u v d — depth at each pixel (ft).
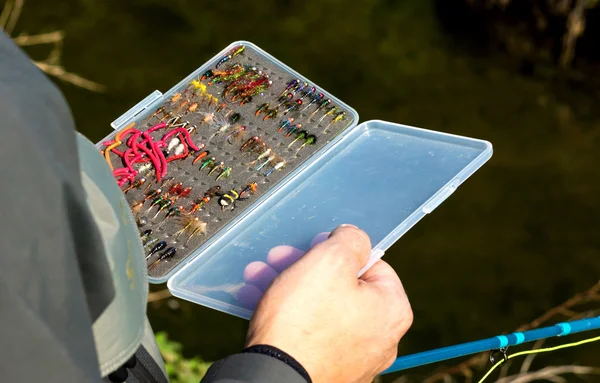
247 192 6.02
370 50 21.68
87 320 1.95
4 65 2.03
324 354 3.38
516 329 17.89
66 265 1.93
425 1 22.17
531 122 20.68
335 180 5.94
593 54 20.89
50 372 1.82
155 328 16.61
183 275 5.19
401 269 18.61
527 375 15.26
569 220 19.38
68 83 20.13
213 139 6.37
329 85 21.20
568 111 20.84
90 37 20.98
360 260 3.70
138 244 3.14
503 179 19.89
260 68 6.85
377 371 3.65
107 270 2.26
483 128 20.62
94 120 19.75
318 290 3.46
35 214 1.90
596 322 6.88
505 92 21.08
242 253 5.35
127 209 3.11
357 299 3.51
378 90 21.15
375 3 22.26
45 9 21.25
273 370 3.06
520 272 18.62
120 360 2.91
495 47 21.66
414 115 20.77
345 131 6.31
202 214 5.93
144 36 21.21
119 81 20.40
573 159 20.25
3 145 1.89
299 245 5.45
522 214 19.42
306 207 5.75
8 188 1.88
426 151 6.01
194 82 6.68
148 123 6.44
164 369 3.72
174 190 6.07
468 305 18.20
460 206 19.42
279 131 6.41
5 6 20.97
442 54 21.61
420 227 19.08
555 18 20.77
